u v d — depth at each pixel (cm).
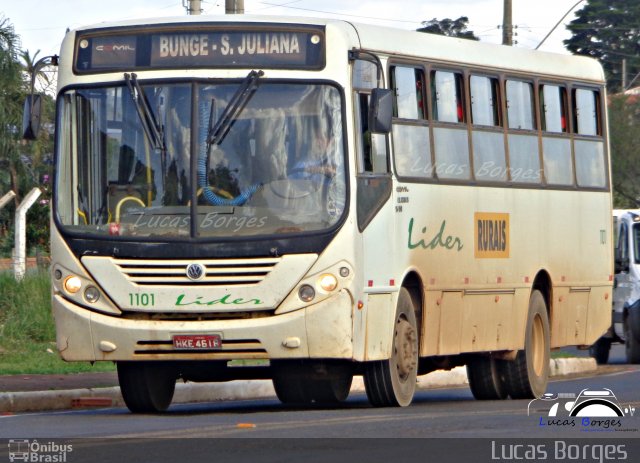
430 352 3569
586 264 4438
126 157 3148
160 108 3144
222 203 3092
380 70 3378
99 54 3216
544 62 4275
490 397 4178
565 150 4338
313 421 2806
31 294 5656
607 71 16050
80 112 3203
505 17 8469
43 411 3712
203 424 2806
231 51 3159
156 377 3419
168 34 3181
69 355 3152
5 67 8556
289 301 3067
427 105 3606
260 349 3077
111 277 3109
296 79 3138
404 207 3409
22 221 5941
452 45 3791
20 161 9144
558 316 4303
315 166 3109
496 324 3916
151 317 3102
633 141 11850
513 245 3991
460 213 3706
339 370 3359
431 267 3550
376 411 3209
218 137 3112
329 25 3180
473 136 3822
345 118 3133
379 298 3244
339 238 3083
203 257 3072
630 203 11831
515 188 4012
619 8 16300
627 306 6419
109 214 3139
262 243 3069
